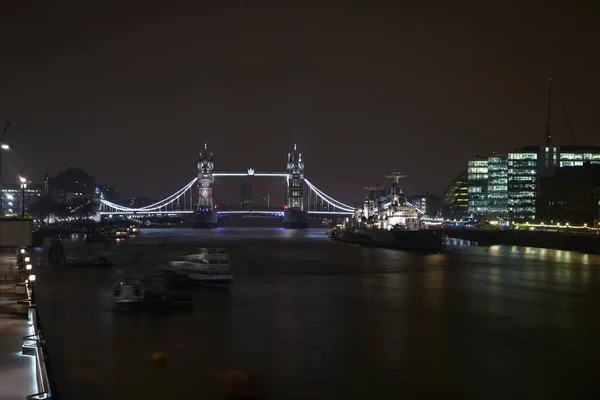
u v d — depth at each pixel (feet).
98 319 248.11
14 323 196.85
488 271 455.63
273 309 277.03
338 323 246.68
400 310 277.85
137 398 156.87
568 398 162.81
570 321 254.68
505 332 232.94
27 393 128.88
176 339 215.72
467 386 170.71
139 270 428.97
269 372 180.04
